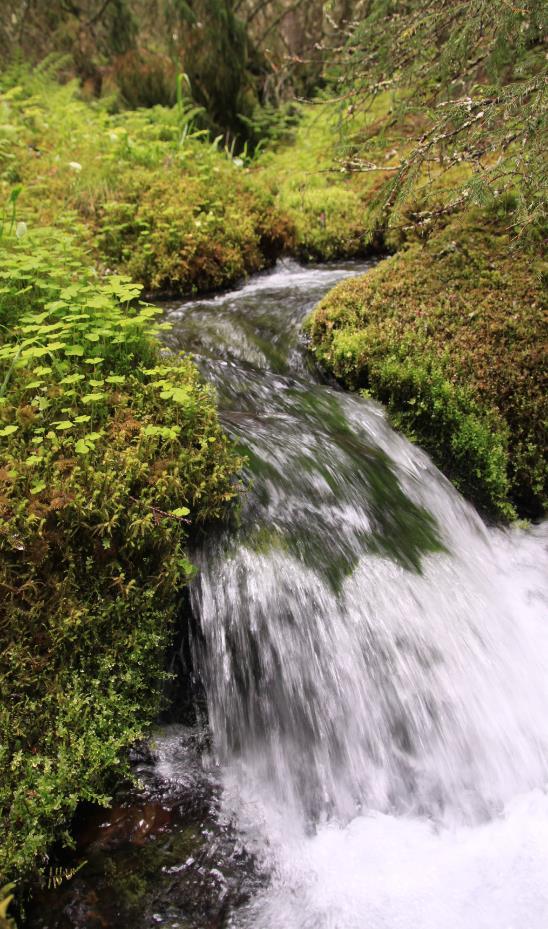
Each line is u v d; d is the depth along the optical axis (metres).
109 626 2.41
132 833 2.19
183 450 2.75
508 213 4.60
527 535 3.94
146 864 2.11
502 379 4.06
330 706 2.56
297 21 11.09
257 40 11.21
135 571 2.52
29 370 3.10
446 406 3.96
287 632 2.62
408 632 2.75
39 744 2.16
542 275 4.46
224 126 9.64
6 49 9.58
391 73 5.06
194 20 9.02
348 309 4.55
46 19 9.85
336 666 2.61
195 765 2.45
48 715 2.21
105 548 2.44
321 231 6.30
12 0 9.55
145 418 2.92
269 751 2.53
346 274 5.82
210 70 9.20
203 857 2.16
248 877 2.12
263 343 4.68
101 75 10.02
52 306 3.24
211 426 2.96
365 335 4.30
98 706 2.29
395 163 6.77
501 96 3.65
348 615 2.71
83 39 10.07
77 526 2.41
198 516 2.69
